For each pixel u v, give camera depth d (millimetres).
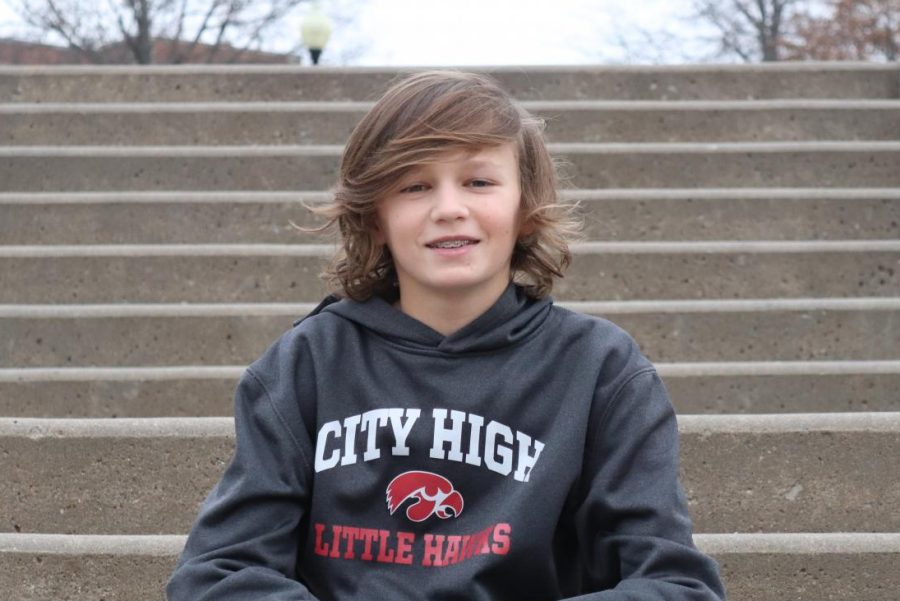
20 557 2650
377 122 1758
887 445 2971
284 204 4855
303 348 1809
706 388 3609
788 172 5258
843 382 3617
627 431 1703
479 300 1775
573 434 1703
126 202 4852
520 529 1649
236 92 6141
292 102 6074
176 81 6156
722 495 2967
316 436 1766
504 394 1729
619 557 1675
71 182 5266
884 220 4848
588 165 5219
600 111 5641
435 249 1741
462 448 1704
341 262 1908
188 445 2963
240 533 1688
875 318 4020
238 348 4023
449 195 1727
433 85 1769
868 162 5258
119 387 3672
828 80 6145
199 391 3668
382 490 1709
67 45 19531
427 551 1681
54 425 2975
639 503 1654
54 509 2957
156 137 5699
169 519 2953
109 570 2643
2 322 4039
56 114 5715
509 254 1788
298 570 1781
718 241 4832
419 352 1766
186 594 1640
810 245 4430
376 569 1687
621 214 4832
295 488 1732
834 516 2963
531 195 1829
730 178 5242
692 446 2969
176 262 4426
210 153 5258
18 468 2965
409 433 1711
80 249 4441
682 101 5898
